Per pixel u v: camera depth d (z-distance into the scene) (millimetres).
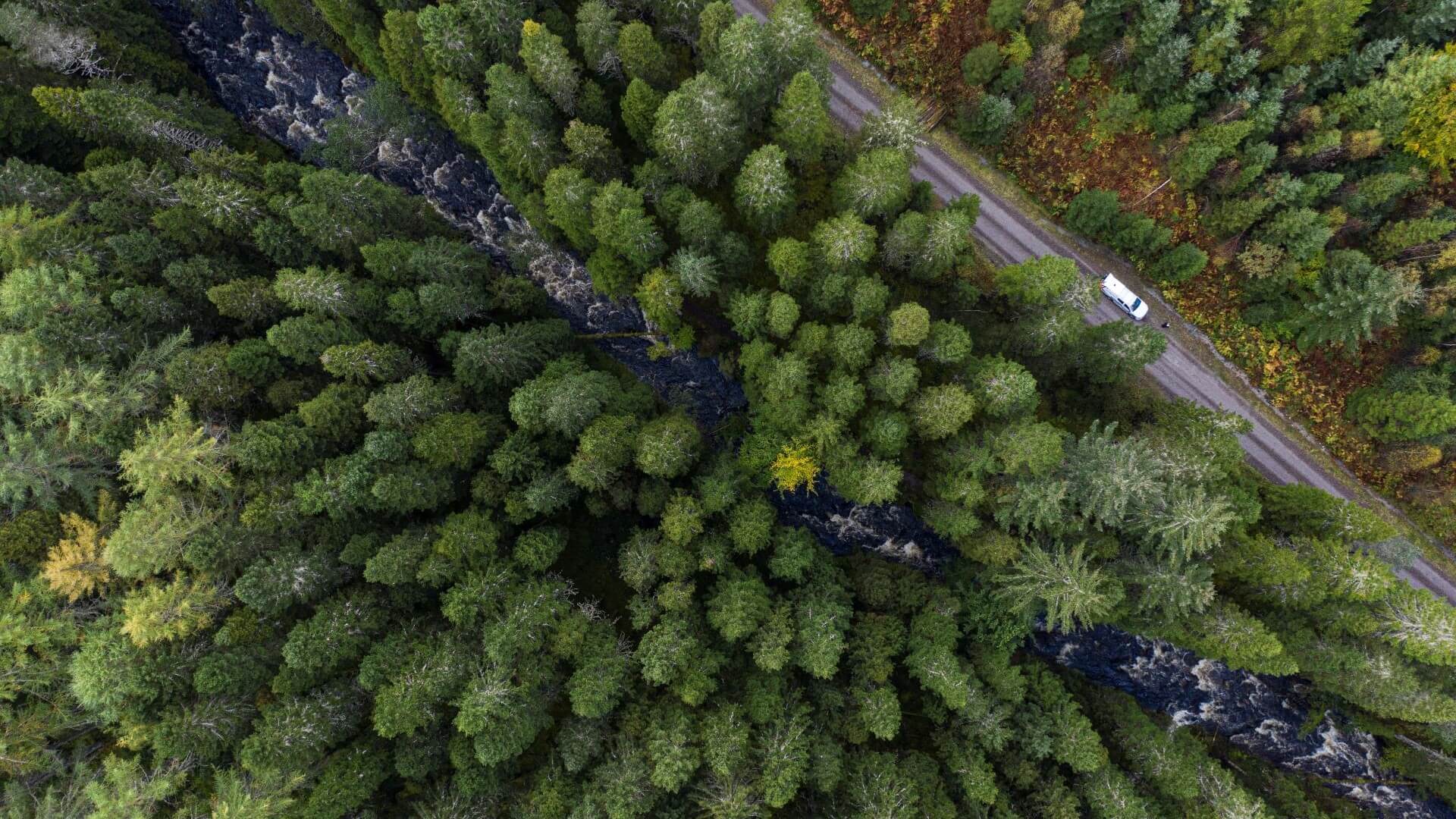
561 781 40969
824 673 42438
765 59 44062
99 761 38812
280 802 35000
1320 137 50562
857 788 42375
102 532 38344
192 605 37000
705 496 47344
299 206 44812
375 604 41938
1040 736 45031
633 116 45500
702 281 44969
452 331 49312
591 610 45812
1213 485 45094
